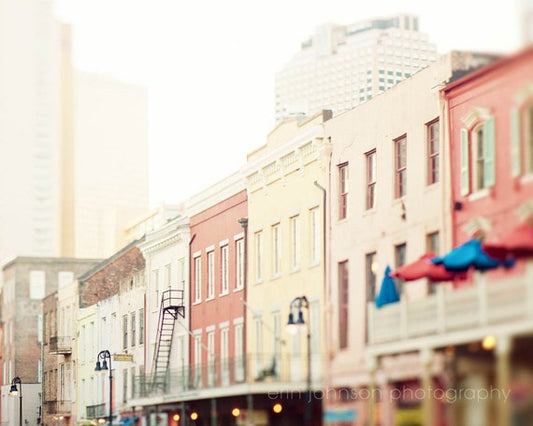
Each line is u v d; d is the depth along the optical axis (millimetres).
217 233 56750
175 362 61250
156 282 65438
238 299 53594
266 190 51125
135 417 58875
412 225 40000
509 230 34219
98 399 75875
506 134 34562
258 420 45594
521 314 27844
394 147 41656
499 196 34906
